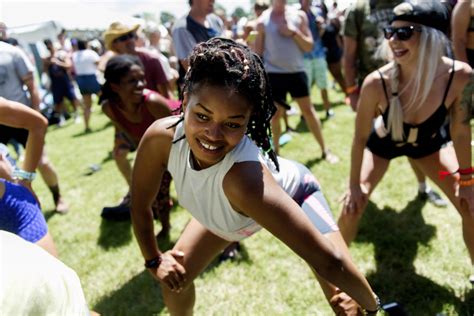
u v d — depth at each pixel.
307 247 1.34
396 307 2.14
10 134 3.57
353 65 3.75
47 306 0.73
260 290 2.66
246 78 1.19
